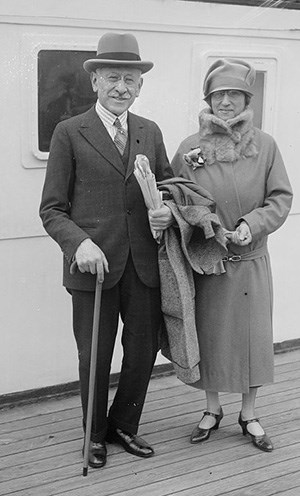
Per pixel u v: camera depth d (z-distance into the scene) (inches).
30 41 125.0
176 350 116.6
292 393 146.0
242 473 117.0
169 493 111.3
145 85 139.1
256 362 120.1
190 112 144.5
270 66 150.4
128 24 133.6
